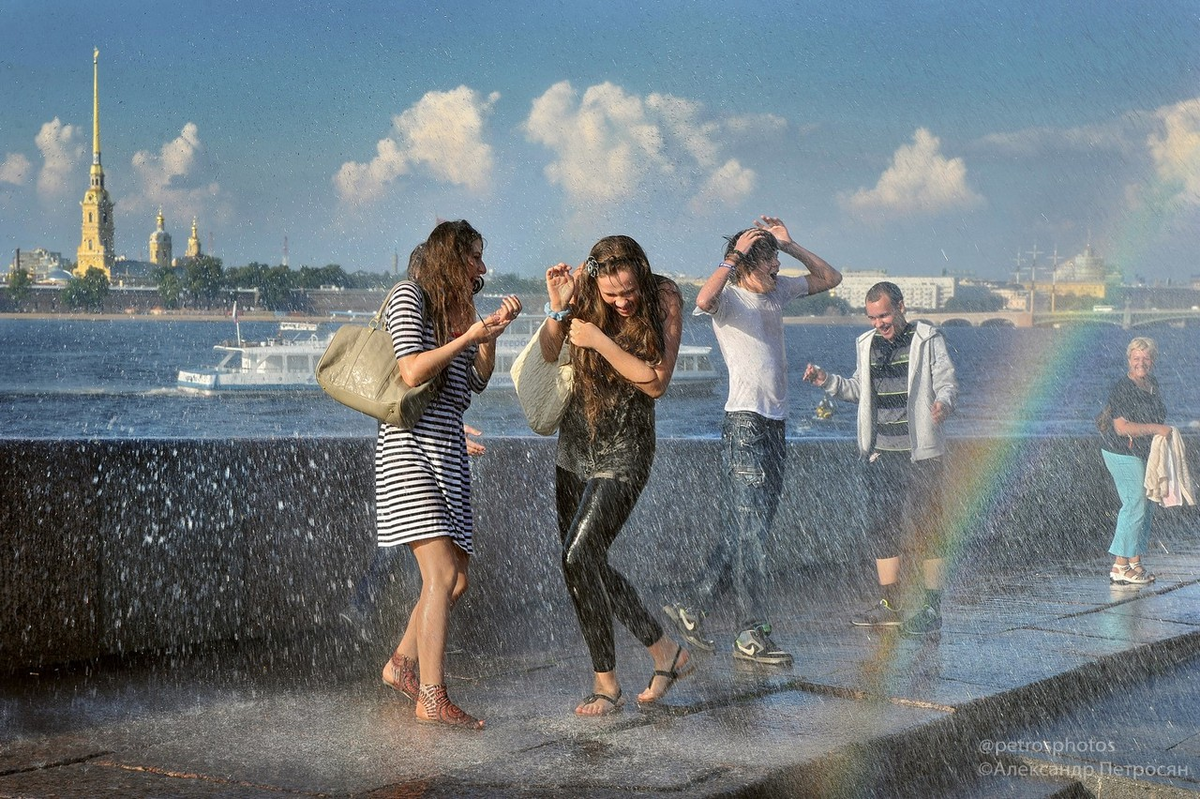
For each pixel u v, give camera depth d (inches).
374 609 227.8
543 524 279.7
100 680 196.5
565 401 178.1
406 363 164.9
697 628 222.4
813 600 284.4
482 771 145.9
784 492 331.9
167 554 222.1
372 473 252.8
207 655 215.9
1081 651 223.8
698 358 2694.4
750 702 184.2
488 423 1903.3
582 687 194.5
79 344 4928.6
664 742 159.8
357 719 172.4
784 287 228.8
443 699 169.6
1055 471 418.6
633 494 176.4
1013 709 190.2
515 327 2081.7
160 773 144.9
